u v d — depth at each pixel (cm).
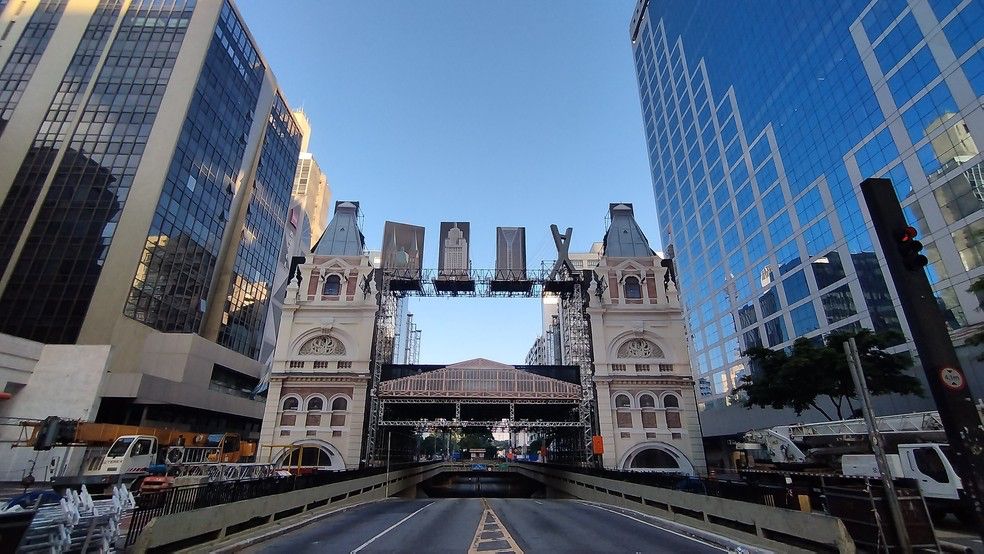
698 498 1730
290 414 3856
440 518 1978
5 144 6025
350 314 4144
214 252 7062
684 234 9075
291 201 11031
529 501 3141
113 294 5397
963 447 769
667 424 3903
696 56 8800
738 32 7250
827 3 5231
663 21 10606
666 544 1358
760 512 1363
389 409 4866
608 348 4119
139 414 5062
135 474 2536
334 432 3781
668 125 10162
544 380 4291
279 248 9538
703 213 8269
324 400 3875
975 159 3516
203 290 6731
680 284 9169
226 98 7512
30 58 6631
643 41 11938
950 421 786
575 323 4622
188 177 6519
